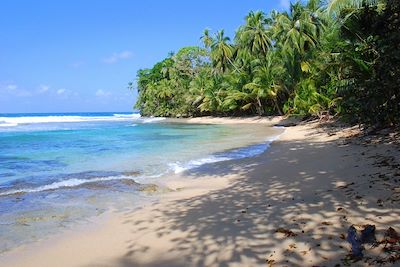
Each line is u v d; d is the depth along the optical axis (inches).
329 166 405.7
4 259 213.9
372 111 526.0
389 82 473.7
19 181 426.0
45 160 589.3
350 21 691.4
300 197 290.0
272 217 249.0
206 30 2390.5
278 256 188.4
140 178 441.1
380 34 600.7
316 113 1114.7
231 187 366.0
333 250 185.8
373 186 285.1
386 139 528.1
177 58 2812.5
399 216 215.9
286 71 1545.3
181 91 2645.2
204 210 288.0
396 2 549.6
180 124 1787.6
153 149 713.6
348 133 716.0
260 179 388.8
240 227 237.0
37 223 277.0
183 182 413.1
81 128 1459.2
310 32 1412.4
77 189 382.9
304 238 205.2
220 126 1517.0
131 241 233.0
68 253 219.8
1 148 755.4
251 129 1250.6
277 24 1647.4
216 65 2262.6
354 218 223.0
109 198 346.6
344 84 650.2
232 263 187.6
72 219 285.3
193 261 195.5
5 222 279.6
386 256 169.9
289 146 668.1
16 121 2212.1
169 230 247.3
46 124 1850.4
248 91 1868.8
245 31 1898.4
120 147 761.0
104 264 201.8
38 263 207.5
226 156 594.6
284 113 1697.8
